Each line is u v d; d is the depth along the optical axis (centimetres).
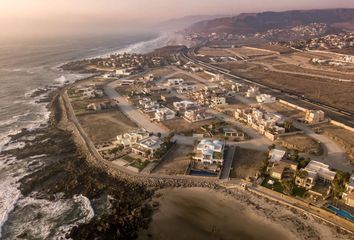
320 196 10681
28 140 16288
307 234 9406
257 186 11475
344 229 9419
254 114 17512
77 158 14125
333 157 13488
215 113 19312
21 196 11569
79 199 11331
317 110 18775
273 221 9988
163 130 16700
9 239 9556
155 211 10512
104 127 17425
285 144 14575
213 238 9381
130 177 12294
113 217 10156
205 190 11550
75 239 9425
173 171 12588
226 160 13300
